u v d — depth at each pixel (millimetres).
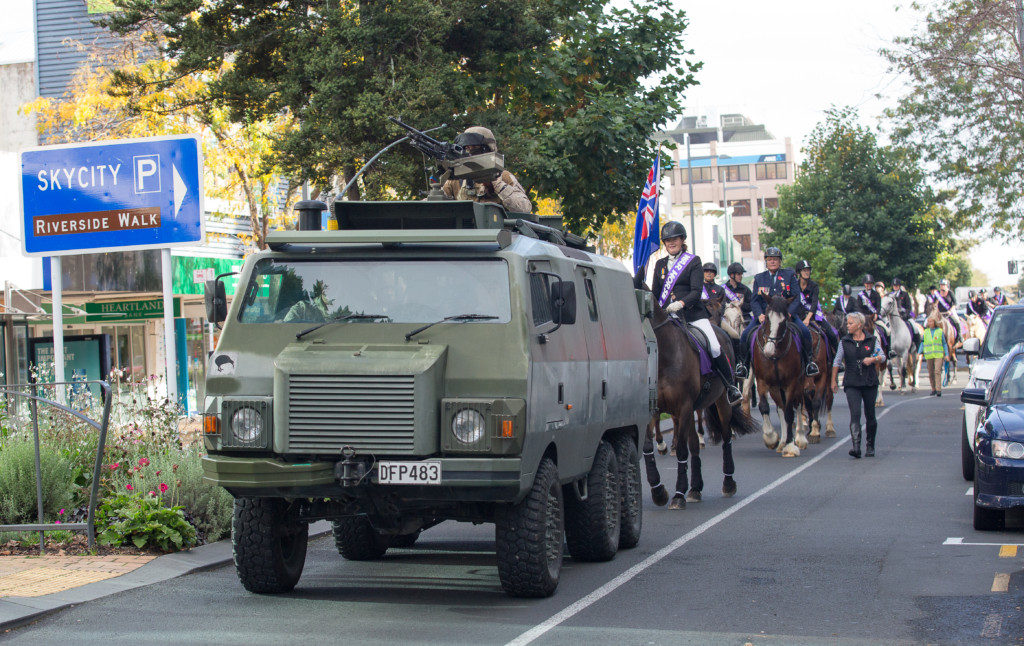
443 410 8898
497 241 9508
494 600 9664
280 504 9781
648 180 23125
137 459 13336
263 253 9969
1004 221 42281
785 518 14008
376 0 26375
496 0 26625
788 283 21500
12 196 27391
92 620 9031
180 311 32594
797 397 20891
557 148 25797
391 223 10305
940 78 37594
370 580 10719
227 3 27234
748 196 171625
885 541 12250
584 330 11047
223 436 9148
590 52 27312
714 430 16422
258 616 9102
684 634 8375
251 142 33844
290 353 9156
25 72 42281
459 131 26047
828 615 8938
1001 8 35500
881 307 35656
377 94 25344
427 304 9539
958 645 7973
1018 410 12766
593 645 8086
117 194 15789
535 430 9211
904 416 28562
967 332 46188
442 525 14594
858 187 76375
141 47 37531
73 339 27750
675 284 15773
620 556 11820
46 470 12711
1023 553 11312
